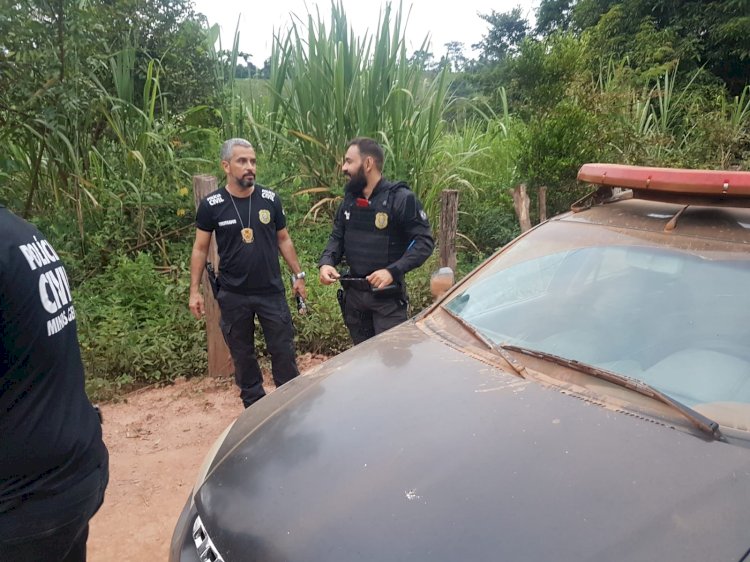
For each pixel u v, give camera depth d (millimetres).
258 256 3576
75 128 5500
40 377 1559
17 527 1572
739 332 1907
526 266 2531
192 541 1716
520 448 1588
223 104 7125
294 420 1940
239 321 3686
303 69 6566
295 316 4973
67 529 1662
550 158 6383
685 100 9109
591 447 1567
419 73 6883
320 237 6293
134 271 5242
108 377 4422
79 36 4785
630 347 2010
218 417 3988
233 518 1612
